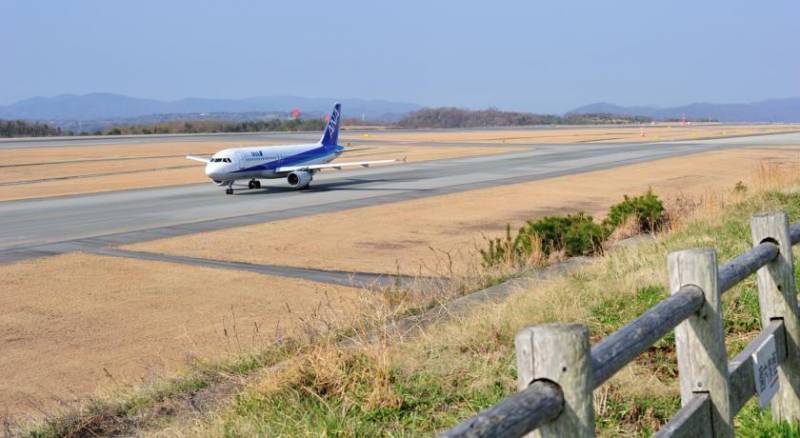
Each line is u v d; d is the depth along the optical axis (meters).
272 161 47.44
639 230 22.83
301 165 49.84
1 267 23.05
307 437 6.70
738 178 47.16
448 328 10.06
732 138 115.25
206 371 10.12
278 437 6.82
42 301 18.44
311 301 17.53
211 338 14.53
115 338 14.92
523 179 49.94
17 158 86.31
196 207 38.44
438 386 7.81
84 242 27.75
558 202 36.94
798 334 5.87
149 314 16.86
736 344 8.55
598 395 7.05
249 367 10.08
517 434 2.67
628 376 7.48
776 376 5.52
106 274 21.69
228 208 37.62
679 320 4.14
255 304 17.50
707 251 4.46
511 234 27.25
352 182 50.94
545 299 11.13
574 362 2.89
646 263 13.68
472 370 8.18
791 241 6.07
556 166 61.19
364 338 9.66
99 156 89.94
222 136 162.88
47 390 11.87
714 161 62.97
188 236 28.64
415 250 24.48
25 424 9.36
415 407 7.36
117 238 28.53
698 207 24.39
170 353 13.61
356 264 22.22
